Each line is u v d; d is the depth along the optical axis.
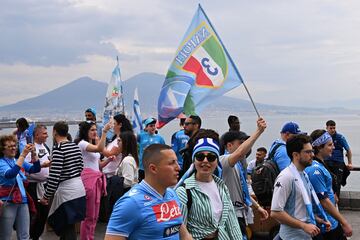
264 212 5.86
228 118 7.79
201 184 4.06
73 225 6.49
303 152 4.50
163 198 3.27
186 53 6.80
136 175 7.64
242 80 6.40
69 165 6.30
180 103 6.92
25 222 6.32
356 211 9.28
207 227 3.95
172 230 3.24
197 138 4.18
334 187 6.05
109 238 3.11
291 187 4.47
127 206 3.12
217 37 6.61
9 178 6.01
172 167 3.24
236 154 4.75
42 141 7.39
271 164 6.64
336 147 9.26
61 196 6.29
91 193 6.80
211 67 6.64
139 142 8.95
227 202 4.09
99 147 6.88
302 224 4.38
